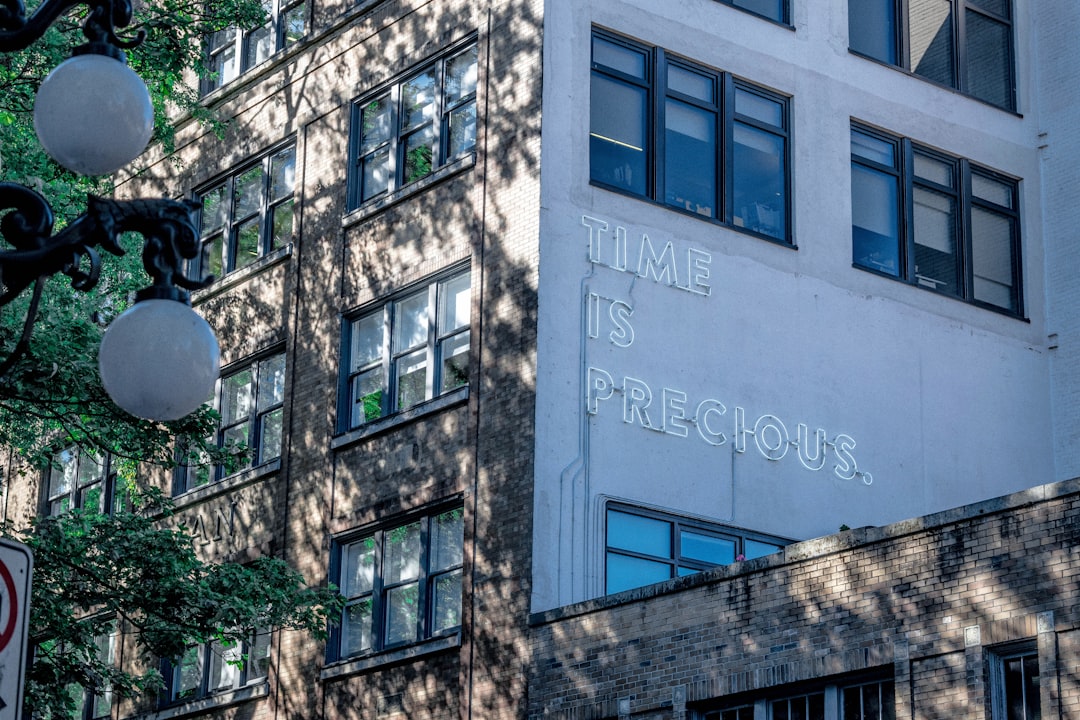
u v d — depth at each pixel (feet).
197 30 117.39
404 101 130.00
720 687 90.58
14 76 109.70
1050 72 144.36
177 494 142.92
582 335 113.91
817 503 121.49
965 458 130.41
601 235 116.57
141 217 38.04
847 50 134.10
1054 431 136.87
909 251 133.18
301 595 103.30
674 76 124.06
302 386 131.95
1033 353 137.80
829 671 85.25
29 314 37.83
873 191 133.18
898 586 83.46
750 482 118.62
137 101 38.78
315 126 138.10
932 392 130.41
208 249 147.84
